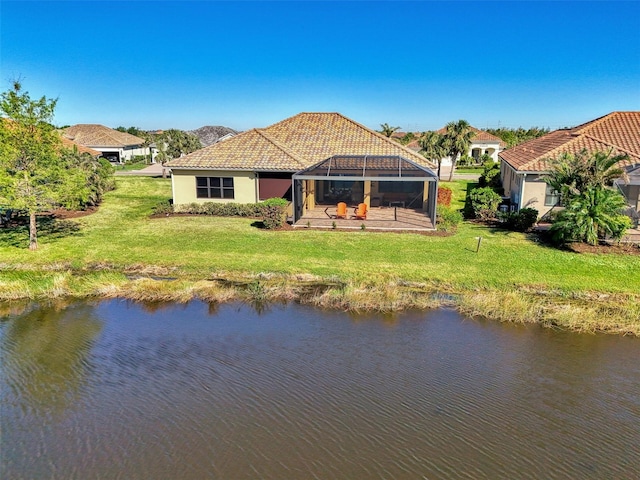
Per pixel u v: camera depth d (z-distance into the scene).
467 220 24.02
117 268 16.53
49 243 19.27
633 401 9.07
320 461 7.36
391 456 7.49
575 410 8.77
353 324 12.54
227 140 28.66
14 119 16.72
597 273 15.37
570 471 7.19
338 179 22.45
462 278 15.17
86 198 19.94
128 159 69.50
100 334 11.95
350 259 17.12
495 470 7.19
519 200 23.94
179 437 7.93
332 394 9.25
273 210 21.97
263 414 8.57
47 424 8.27
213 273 16.00
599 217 17.61
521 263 16.42
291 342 11.51
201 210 25.94
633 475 7.11
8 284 14.55
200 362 10.52
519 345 11.38
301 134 31.42
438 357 10.79
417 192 29.27
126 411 8.66
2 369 10.18
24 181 17.08
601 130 28.30
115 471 7.13
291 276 15.66
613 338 11.73
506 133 77.06
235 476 7.03
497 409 8.77
